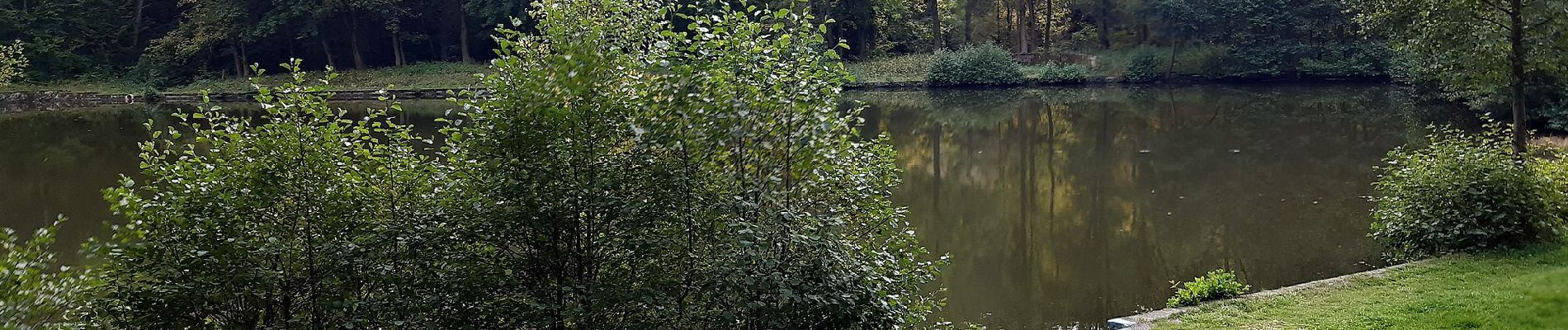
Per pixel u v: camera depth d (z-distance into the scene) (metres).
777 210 4.94
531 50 4.88
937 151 21.72
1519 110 10.47
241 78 44.56
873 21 46.97
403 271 4.88
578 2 4.85
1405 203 10.03
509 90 4.69
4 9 41.72
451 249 4.87
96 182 17.77
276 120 4.80
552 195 4.64
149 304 4.71
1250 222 12.83
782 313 4.91
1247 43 41.78
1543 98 18.80
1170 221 13.04
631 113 4.79
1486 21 10.48
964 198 15.20
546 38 4.86
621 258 4.98
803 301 4.76
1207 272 10.25
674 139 4.77
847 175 5.31
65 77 43.59
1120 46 47.47
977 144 23.09
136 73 44.09
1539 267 8.33
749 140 4.95
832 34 47.16
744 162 5.01
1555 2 9.93
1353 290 8.35
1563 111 17.98
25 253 5.03
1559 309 6.65
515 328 4.89
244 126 5.04
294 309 4.88
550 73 4.64
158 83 43.16
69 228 13.35
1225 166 18.17
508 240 4.90
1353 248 11.06
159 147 22.03
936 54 44.44
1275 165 18.09
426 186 5.05
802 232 4.95
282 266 4.82
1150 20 43.25
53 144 24.09
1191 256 11.02
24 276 4.86
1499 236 9.34
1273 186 15.69
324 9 43.47
